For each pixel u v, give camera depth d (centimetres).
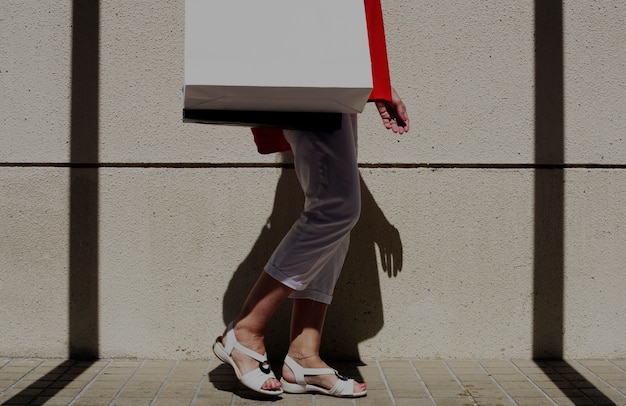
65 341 395
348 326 398
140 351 395
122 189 391
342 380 337
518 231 398
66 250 392
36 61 389
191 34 271
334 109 295
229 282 394
